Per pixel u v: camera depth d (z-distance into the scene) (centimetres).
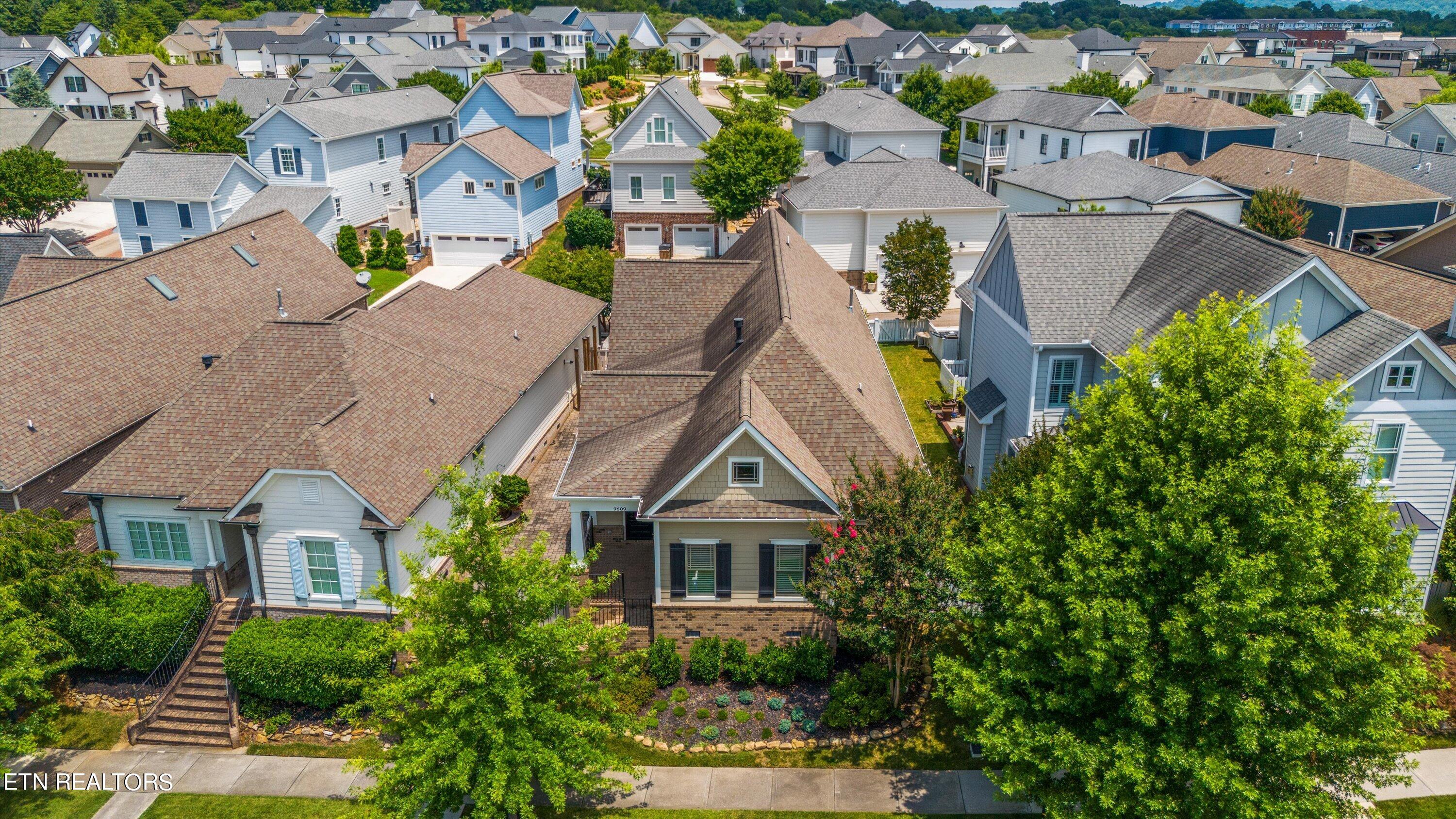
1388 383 2252
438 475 2509
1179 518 1619
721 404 2400
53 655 2384
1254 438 1642
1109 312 2775
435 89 7138
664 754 2178
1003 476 2416
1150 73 11319
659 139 5744
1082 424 1928
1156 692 1630
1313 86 9725
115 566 2589
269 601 2480
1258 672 1570
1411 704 1725
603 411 2758
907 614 2005
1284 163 5588
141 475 2523
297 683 2266
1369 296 3119
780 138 5350
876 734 2220
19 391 2622
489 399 2970
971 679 1794
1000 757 1889
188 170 5481
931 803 2025
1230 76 10275
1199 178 4984
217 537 2512
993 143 7106
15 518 2288
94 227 6594
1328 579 1555
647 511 2247
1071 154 6250
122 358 2916
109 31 15462
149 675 2422
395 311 3178
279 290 3384
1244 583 1523
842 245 5191
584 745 1858
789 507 2253
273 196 5491
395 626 1934
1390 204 5059
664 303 3375
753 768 2134
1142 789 1551
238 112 7775
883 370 3170
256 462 2469
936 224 5078
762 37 14062
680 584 2372
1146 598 1658
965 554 1939
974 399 3156
